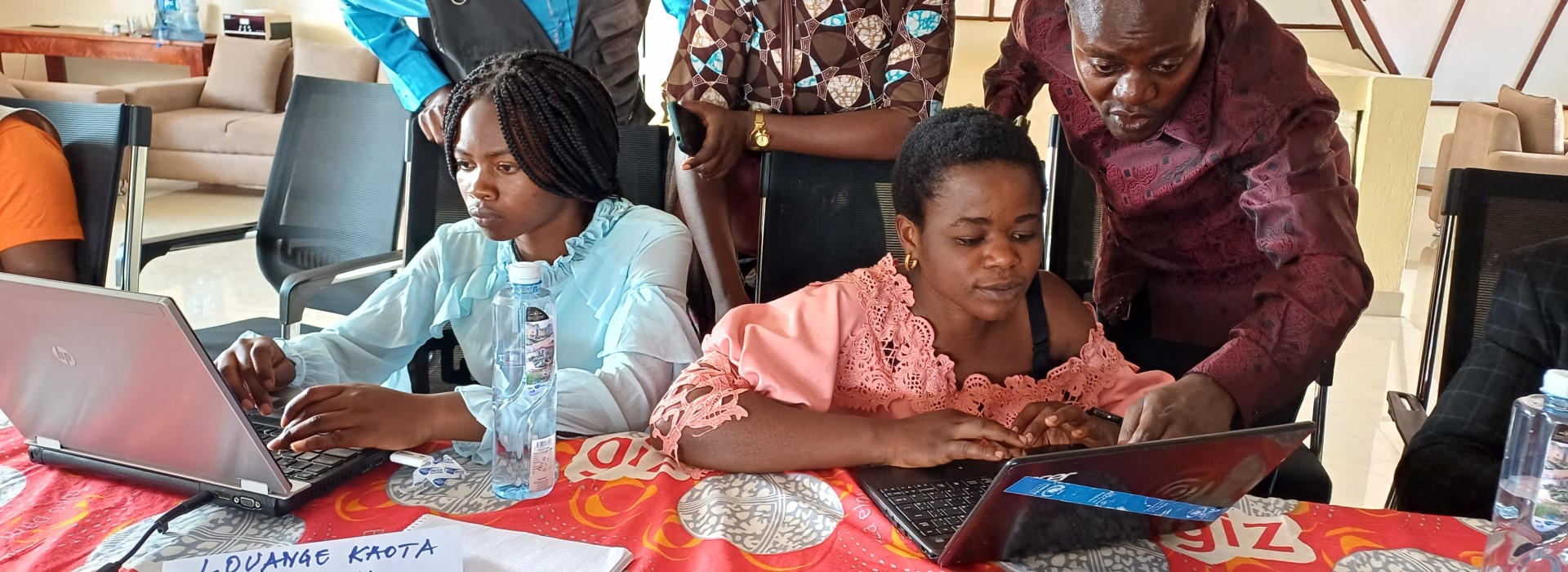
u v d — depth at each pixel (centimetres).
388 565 86
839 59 182
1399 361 365
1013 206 113
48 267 200
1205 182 142
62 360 96
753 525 99
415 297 151
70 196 203
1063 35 151
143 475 103
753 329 122
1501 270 147
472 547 92
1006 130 116
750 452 110
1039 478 82
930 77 182
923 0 181
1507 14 735
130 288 210
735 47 183
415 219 194
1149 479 87
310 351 136
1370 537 100
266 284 403
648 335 135
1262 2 723
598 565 90
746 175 194
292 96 254
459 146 133
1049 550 94
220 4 627
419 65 222
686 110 174
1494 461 131
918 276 128
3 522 96
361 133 246
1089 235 193
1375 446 284
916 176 118
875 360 125
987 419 111
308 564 85
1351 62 735
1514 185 161
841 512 102
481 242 153
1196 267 156
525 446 102
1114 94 125
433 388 169
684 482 108
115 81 673
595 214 148
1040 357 131
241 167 544
